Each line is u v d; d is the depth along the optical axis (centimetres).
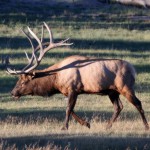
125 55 12494
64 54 11988
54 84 5856
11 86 9825
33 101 8594
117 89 5778
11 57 11594
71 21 15088
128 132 5269
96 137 4812
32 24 14575
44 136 4862
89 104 8356
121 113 7244
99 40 13625
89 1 16750
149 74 10931
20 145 4541
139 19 15762
